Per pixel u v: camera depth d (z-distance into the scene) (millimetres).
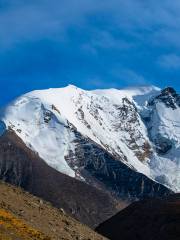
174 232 169250
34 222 57875
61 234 58594
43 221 59906
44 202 69062
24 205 62562
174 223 174000
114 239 183375
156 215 183375
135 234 178625
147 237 173875
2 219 52688
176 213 181875
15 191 67438
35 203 65875
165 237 168125
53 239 54938
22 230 52281
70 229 62125
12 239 49281
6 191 64812
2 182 70312
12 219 53656
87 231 65875
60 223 62625
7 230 50688
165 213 183000
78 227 65375
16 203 61656
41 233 54469
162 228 173125
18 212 58469
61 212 68938
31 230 53469
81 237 61094
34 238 51875
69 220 66312
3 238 48406
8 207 58406
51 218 62750
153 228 176875
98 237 65938
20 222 54469
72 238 59219
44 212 63625
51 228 58781
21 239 50188
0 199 60250
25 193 69250
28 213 60062
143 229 179250
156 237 170500
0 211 54469
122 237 181500
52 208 68250
